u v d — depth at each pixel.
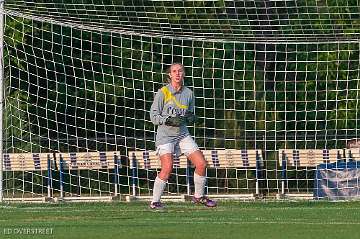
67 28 63.25
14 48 59.31
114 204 52.03
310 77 66.94
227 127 65.50
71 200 56.66
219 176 63.72
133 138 60.62
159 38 62.19
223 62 61.41
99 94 63.31
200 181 42.06
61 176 58.81
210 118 60.81
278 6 58.66
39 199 56.56
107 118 63.50
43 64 62.81
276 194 60.31
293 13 56.56
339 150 59.34
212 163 60.56
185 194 59.34
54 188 63.09
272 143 65.25
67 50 63.47
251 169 61.47
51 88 62.78
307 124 66.62
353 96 65.88
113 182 63.09
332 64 66.06
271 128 66.00
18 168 58.66
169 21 57.62
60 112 62.72
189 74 65.56
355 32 58.41
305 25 56.28
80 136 63.34
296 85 66.06
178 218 38.91
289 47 67.12
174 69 42.03
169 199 56.94
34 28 59.31
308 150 59.78
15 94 61.25
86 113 60.81
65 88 61.88
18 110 60.81
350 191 58.88
